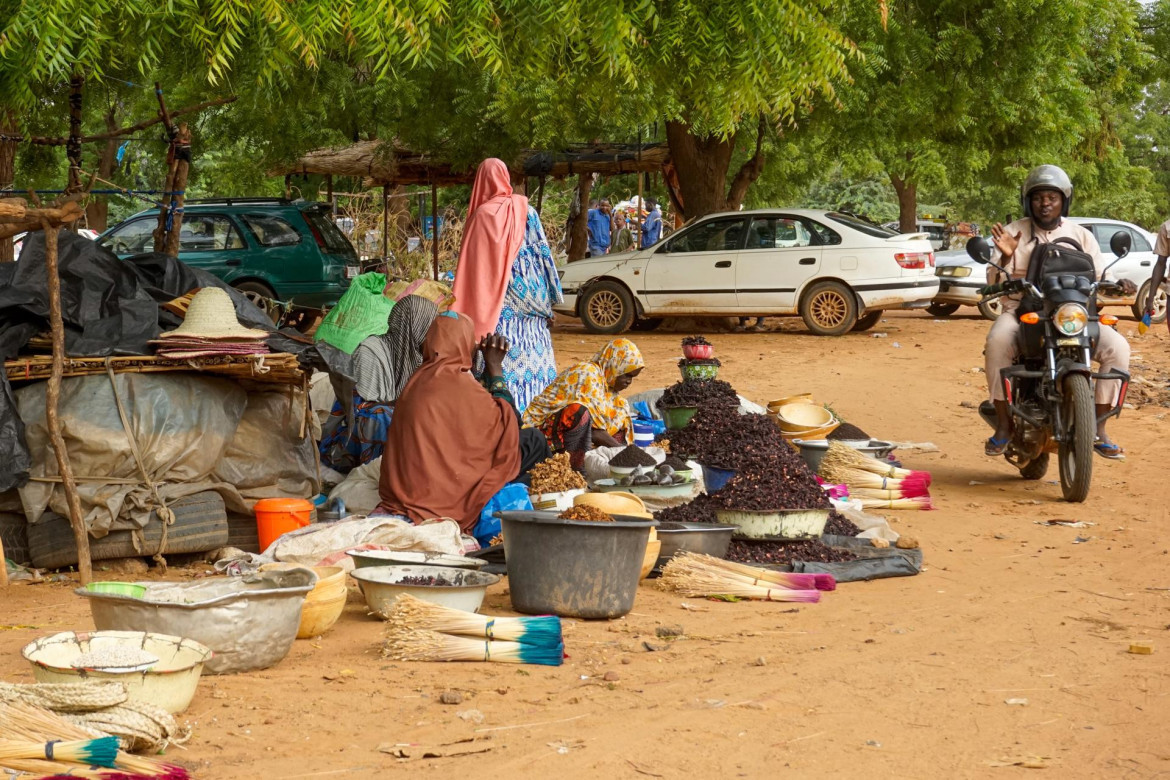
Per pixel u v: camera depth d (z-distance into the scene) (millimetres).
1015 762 3670
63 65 5238
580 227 24000
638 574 5539
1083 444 8258
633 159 21578
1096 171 30188
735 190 20797
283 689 4340
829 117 18766
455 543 6301
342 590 5207
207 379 6719
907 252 17719
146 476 6406
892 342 17391
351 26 5574
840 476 8352
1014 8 17312
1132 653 4906
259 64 6227
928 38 17484
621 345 8539
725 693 4328
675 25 6902
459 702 4211
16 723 3373
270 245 17672
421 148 19266
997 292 8773
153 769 3326
